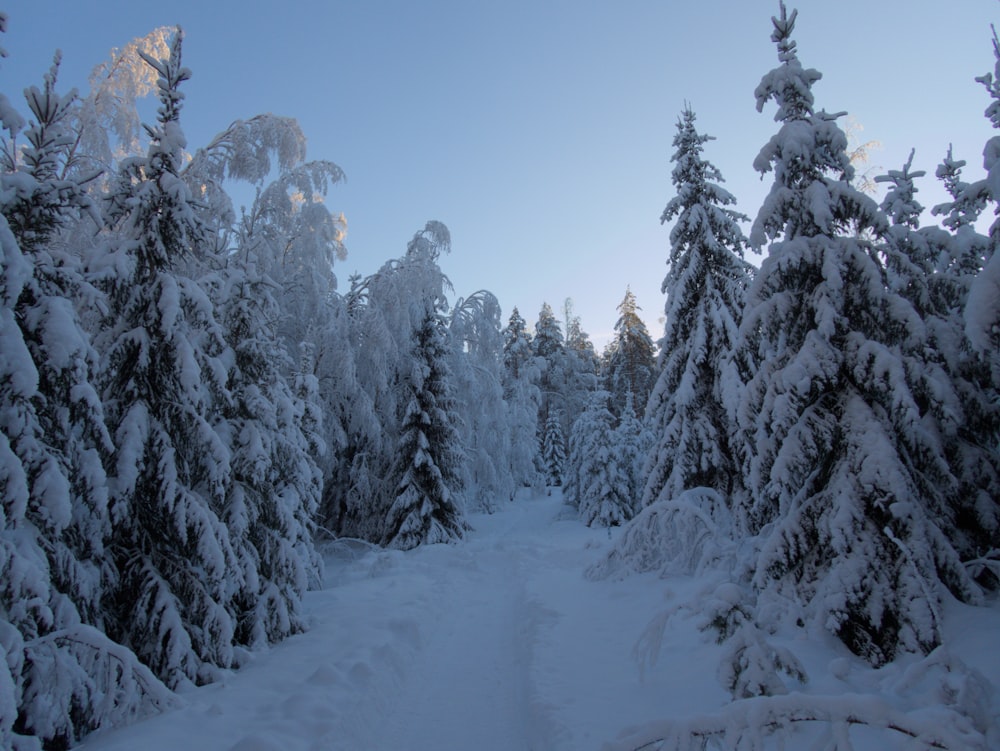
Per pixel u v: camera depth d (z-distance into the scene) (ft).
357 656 25.64
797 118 26.53
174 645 22.59
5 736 13.14
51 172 21.17
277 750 16.67
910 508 20.10
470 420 77.41
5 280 16.75
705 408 43.55
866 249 24.88
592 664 24.26
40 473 17.62
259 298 32.35
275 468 31.60
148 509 24.67
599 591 37.73
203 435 25.21
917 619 18.74
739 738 9.36
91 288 20.39
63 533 19.97
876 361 21.70
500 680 25.67
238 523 27.40
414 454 65.41
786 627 21.67
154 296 25.22
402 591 40.14
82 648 17.80
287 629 29.17
